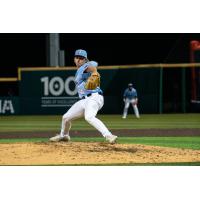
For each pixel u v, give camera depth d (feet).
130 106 261.44
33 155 102.73
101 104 110.01
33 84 263.90
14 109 265.54
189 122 202.69
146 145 114.32
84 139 137.49
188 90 271.28
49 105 262.88
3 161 98.17
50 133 158.40
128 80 260.01
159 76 257.75
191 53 271.08
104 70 261.03
